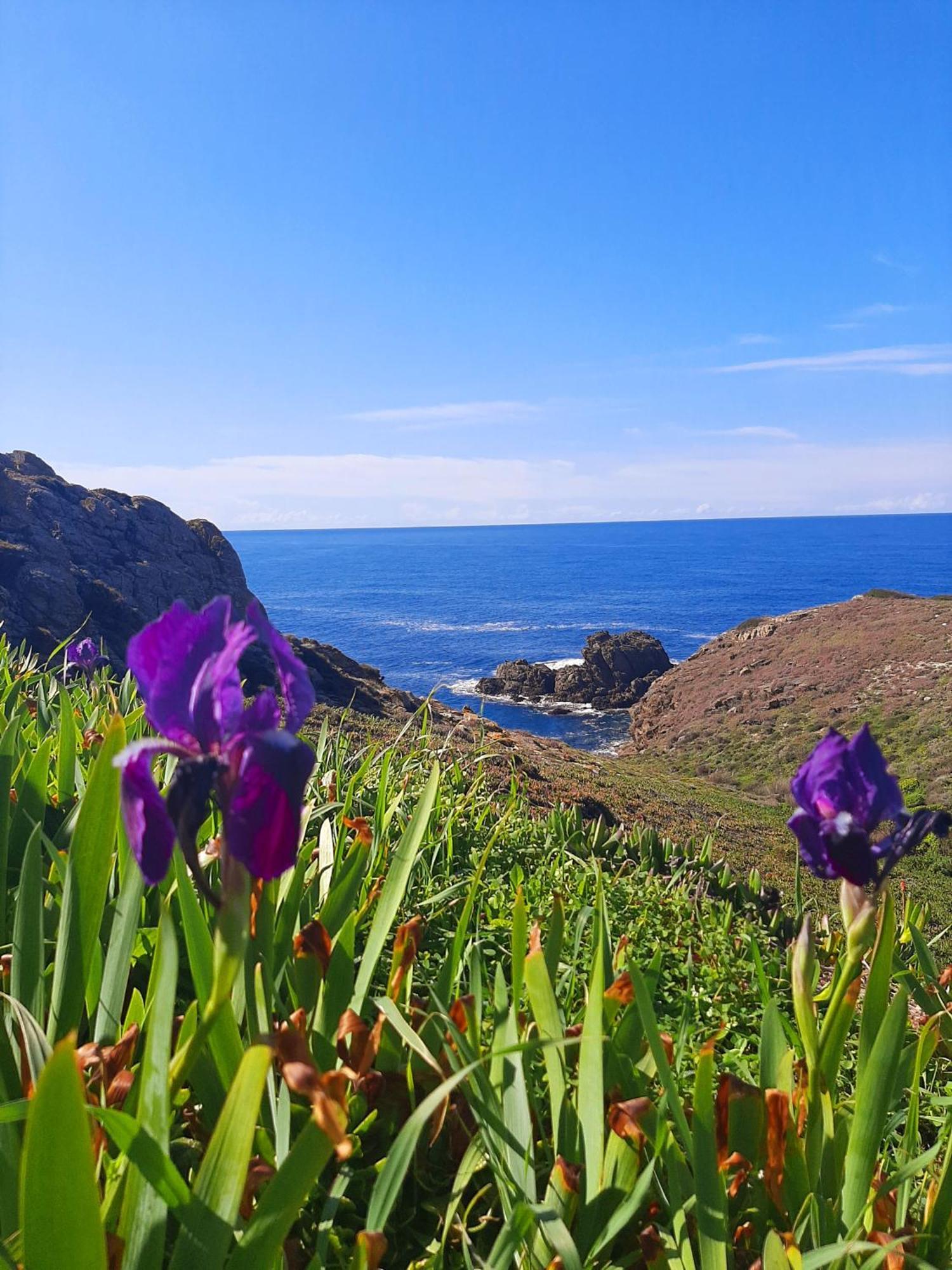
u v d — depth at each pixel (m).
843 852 1.61
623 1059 1.92
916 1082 2.06
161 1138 1.21
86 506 25.08
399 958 2.12
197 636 1.19
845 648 42.03
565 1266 1.45
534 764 12.84
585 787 12.78
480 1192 1.77
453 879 4.18
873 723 33.06
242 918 1.15
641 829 7.18
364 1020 2.00
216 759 1.09
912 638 40.34
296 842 1.09
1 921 2.17
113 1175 1.43
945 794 26.03
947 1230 1.75
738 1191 1.83
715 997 3.72
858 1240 1.68
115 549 24.91
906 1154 2.04
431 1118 1.94
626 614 131.25
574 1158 1.83
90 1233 1.06
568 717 53.94
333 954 1.96
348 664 24.42
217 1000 1.17
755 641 47.62
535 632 108.00
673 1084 1.66
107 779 1.72
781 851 13.81
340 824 3.50
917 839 1.64
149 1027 1.53
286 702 1.16
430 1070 1.97
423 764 6.07
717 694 41.88
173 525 27.58
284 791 1.08
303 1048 1.45
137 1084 1.55
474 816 5.46
